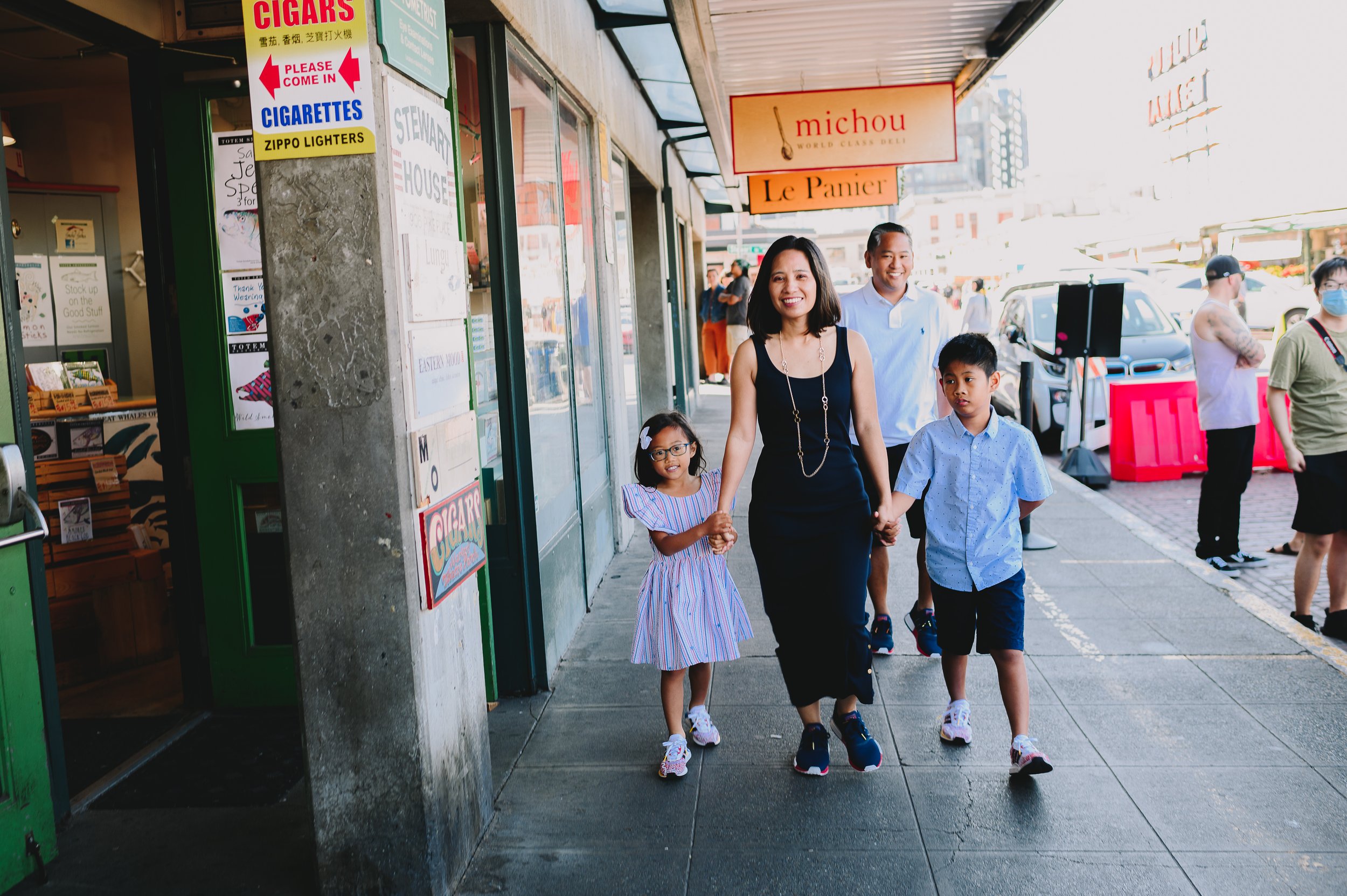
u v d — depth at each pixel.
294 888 2.90
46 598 3.16
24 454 3.03
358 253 2.59
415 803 2.71
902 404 4.39
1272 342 13.27
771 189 12.77
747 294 16.69
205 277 4.17
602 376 6.51
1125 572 5.83
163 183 4.18
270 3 2.54
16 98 6.61
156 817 3.38
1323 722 3.76
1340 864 2.84
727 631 3.48
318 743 2.72
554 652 4.57
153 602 5.07
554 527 4.77
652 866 2.94
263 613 4.35
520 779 3.53
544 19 4.84
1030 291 11.76
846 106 8.87
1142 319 11.21
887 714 3.96
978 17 7.39
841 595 3.31
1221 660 4.41
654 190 10.38
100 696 4.63
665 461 3.50
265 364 4.19
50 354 6.63
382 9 2.58
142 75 4.14
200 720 4.27
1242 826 3.05
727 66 8.62
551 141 5.12
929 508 3.51
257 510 4.32
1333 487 4.95
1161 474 9.38
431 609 2.79
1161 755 3.53
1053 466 10.16
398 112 2.71
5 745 2.92
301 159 2.58
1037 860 2.90
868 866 2.90
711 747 3.73
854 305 4.42
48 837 3.07
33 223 6.54
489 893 2.84
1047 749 3.60
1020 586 3.43
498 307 4.27
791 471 3.31
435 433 2.83
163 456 4.30
